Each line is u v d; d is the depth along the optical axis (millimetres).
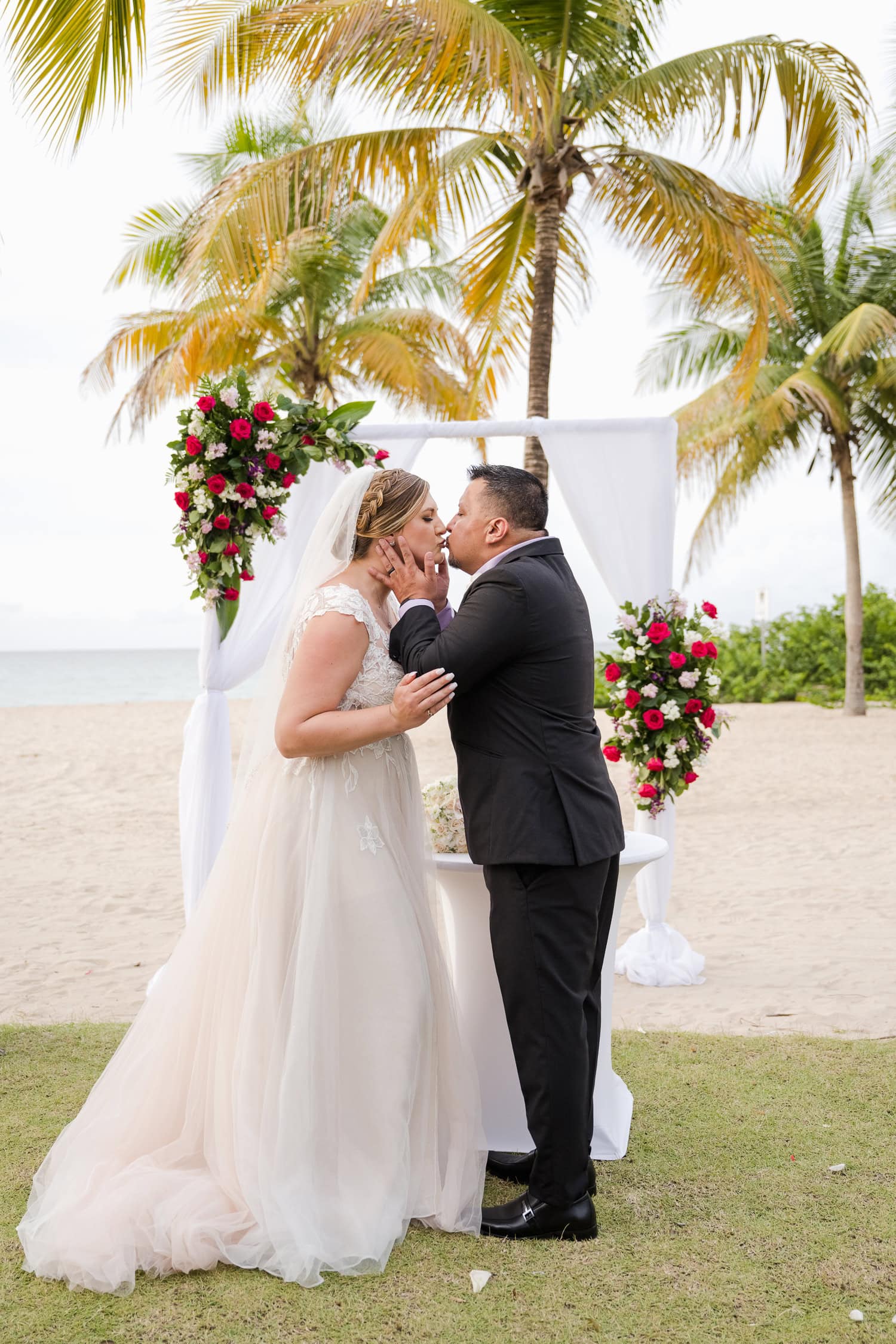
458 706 2578
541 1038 2455
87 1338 2076
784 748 13516
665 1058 3717
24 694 43312
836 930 5570
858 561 17078
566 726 2518
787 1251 2400
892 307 14898
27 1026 4043
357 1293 2248
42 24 3980
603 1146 2908
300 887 2576
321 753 2510
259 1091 2488
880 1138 3012
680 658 4336
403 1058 2525
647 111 7746
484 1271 2334
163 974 2975
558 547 2641
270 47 5957
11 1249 2424
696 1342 2059
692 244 8016
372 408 4180
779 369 15219
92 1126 2666
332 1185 2465
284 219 7605
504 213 9219
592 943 2506
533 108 6930
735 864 7340
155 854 7867
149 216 13406
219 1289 2264
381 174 7559
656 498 4586
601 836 2482
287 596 4637
